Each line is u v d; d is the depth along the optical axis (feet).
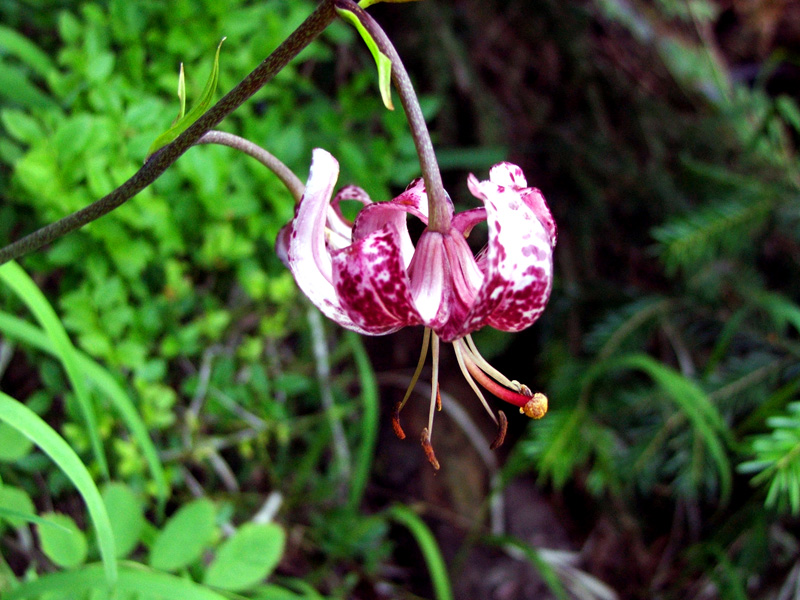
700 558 0.78
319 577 0.73
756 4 1.26
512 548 0.84
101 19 0.61
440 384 0.91
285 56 0.35
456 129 0.91
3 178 0.63
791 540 0.80
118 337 0.64
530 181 0.96
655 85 1.04
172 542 0.47
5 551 0.58
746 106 1.03
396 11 0.88
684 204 0.95
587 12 0.96
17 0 0.66
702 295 0.85
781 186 0.86
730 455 0.79
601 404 0.80
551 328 0.90
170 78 0.62
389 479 0.85
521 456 0.76
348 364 0.89
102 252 0.60
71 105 0.60
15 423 0.37
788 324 0.85
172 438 0.69
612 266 0.98
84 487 0.38
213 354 0.73
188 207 0.64
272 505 0.71
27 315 0.63
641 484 0.78
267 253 0.72
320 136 0.73
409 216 0.86
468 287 0.38
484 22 0.95
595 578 0.85
